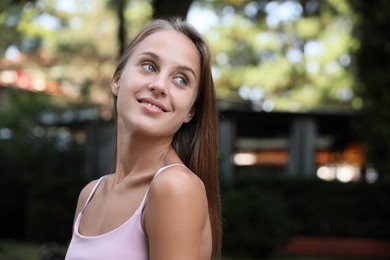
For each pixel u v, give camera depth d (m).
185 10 6.46
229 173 12.37
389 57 11.11
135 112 1.56
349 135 14.68
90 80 13.64
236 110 12.58
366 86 11.27
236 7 17.77
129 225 1.48
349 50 11.65
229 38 22.66
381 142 11.11
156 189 1.45
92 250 1.51
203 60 1.62
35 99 13.71
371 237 11.71
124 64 1.68
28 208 12.27
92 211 1.64
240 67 23.09
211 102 1.66
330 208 11.88
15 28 12.16
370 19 11.11
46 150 13.20
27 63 14.99
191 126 1.71
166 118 1.55
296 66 22.53
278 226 10.23
